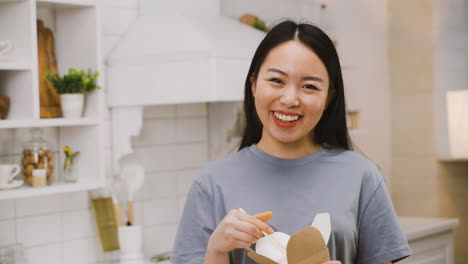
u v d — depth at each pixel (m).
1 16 2.35
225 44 2.58
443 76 4.59
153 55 2.64
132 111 2.73
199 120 3.12
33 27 2.27
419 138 4.62
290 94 1.35
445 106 4.59
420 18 4.58
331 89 1.47
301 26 1.40
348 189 1.43
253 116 1.56
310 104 1.36
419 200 4.66
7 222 2.42
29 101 2.29
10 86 2.36
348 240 1.40
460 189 4.73
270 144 1.49
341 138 1.53
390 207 1.45
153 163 2.92
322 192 1.43
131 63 2.70
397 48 4.68
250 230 1.28
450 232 3.12
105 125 2.76
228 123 3.13
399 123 4.70
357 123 3.59
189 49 2.55
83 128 2.52
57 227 2.57
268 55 1.40
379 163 4.63
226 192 1.46
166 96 2.61
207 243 1.47
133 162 2.82
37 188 2.28
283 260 1.26
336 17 4.14
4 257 2.28
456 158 4.45
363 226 1.45
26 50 2.29
